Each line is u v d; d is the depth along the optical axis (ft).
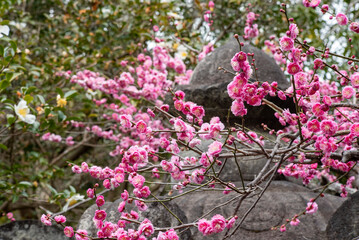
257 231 6.93
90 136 17.71
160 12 15.87
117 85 11.85
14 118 10.00
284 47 5.28
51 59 15.47
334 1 15.16
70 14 17.47
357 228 6.21
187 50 15.65
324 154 6.29
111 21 16.96
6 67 9.89
